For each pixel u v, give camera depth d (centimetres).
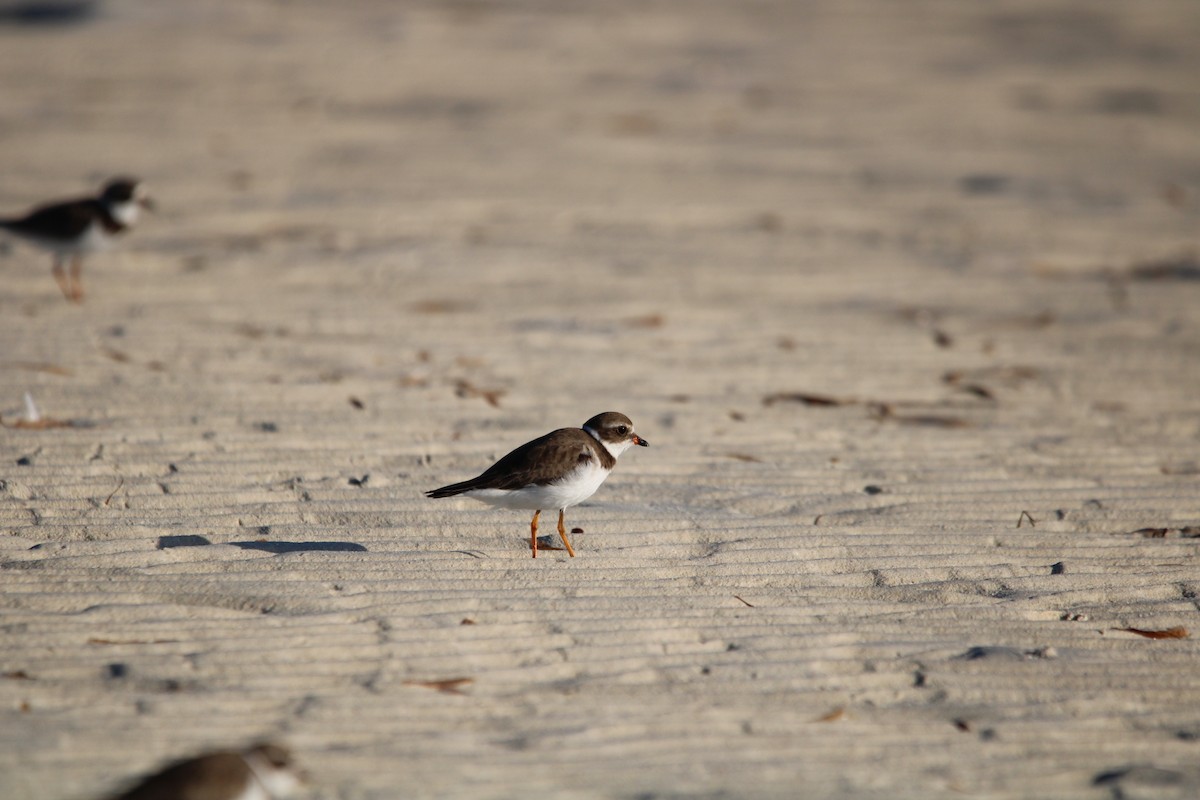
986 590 845
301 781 582
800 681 709
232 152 2219
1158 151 2566
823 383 1323
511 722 651
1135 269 1822
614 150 2392
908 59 3384
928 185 2248
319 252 1689
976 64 3350
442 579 815
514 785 595
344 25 3481
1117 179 2339
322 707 654
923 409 1255
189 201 1895
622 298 1582
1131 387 1345
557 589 812
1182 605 834
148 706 643
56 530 852
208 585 783
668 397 1248
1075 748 654
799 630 772
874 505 988
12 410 1074
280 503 926
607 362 1348
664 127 2595
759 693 695
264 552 838
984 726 671
